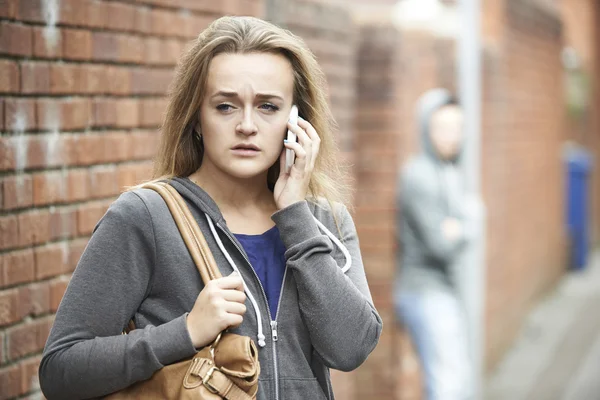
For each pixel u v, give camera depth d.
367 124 17.98
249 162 6.27
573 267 42.31
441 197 17.47
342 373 15.19
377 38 17.98
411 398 18.34
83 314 5.95
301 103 6.63
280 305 6.32
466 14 17.58
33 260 8.38
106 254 6.02
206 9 11.53
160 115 10.63
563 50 39.81
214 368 5.87
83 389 5.90
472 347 17.67
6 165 7.98
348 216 7.04
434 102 17.75
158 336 5.87
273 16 13.38
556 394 22.55
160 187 6.27
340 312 6.26
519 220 28.56
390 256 17.95
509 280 26.80
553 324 30.72
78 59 9.03
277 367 6.25
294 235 6.30
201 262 6.11
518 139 28.22
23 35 8.22
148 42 10.34
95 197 9.37
